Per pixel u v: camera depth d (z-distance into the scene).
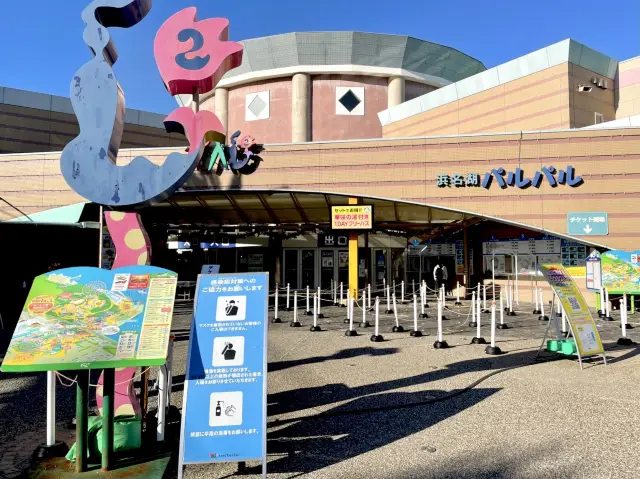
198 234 24.02
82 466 4.18
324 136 27.77
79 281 4.44
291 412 5.74
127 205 5.51
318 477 3.99
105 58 5.63
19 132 36.38
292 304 19.84
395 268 25.06
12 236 15.39
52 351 3.82
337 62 27.77
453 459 4.27
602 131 16.03
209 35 6.68
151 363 3.81
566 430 4.92
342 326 13.36
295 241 24.36
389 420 5.37
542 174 16.30
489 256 22.20
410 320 14.57
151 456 4.52
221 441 3.96
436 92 26.34
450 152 16.95
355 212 17.72
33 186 19.16
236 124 29.39
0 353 9.62
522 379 7.02
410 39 27.80
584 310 8.29
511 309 16.11
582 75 21.94
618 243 15.81
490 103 24.16
